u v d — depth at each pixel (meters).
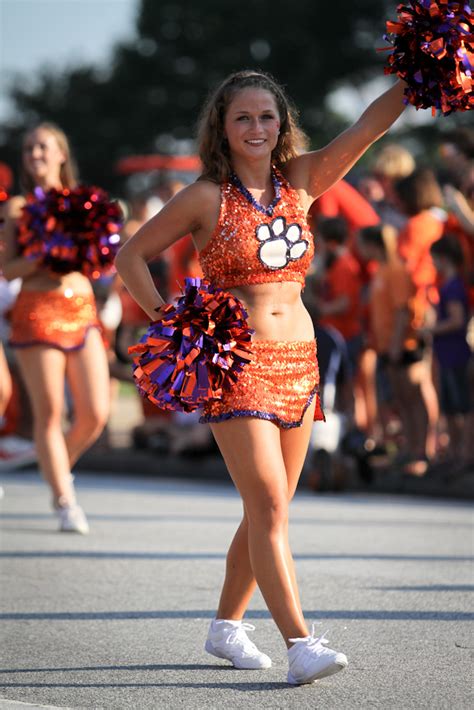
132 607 13.00
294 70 106.69
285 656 10.98
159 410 28.03
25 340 17.53
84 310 17.62
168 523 19.09
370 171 28.02
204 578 14.55
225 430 9.94
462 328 22.31
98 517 19.84
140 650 11.21
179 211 10.08
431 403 24.05
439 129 92.25
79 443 18.06
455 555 15.94
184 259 25.52
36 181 17.84
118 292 26.70
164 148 112.06
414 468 23.19
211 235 10.10
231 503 21.73
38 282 17.52
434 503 21.67
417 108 10.33
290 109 10.41
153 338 9.83
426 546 16.64
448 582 14.11
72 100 114.50
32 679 10.27
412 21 10.10
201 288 9.90
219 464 26.34
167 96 110.81
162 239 10.15
